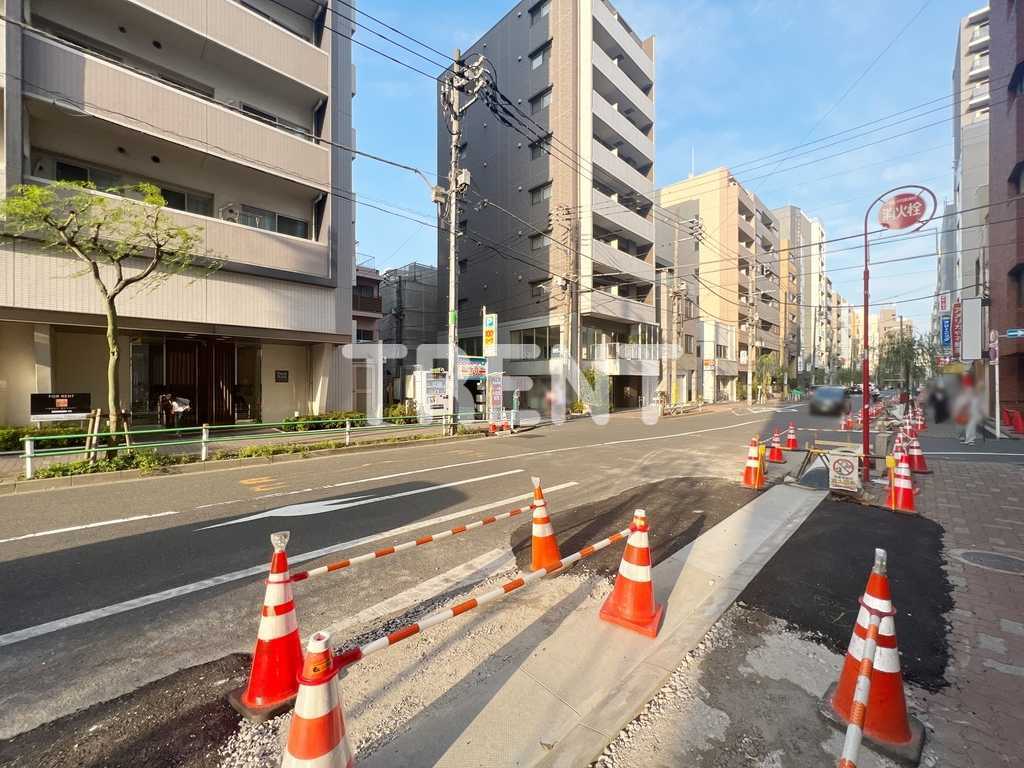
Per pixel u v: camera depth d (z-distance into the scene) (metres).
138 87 11.45
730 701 2.42
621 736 2.17
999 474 8.52
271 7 14.92
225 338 14.21
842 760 1.62
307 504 6.25
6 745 2.13
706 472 8.63
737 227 41.53
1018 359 16.55
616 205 27.34
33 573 4.04
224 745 2.15
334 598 3.60
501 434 15.24
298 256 14.71
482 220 30.23
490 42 29.88
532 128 27.17
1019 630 3.18
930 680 2.64
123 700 2.46
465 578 3.96
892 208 7.83
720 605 3.43
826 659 2.81
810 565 4.25
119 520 5.55
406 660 2.74
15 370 11.00
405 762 1.98
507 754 2.02
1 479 7.39
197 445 11.20
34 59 10.04
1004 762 2.04
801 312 65.88
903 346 39.78
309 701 1.73
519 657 2.76
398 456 10.62
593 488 7.25
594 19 26.22
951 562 4.35
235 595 3.66
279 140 14.12
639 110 30.12
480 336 30.06
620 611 3.16
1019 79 15.89
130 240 9.36
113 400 8.56
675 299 31.77
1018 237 15.62
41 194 7.45
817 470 8.07
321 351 15.96
